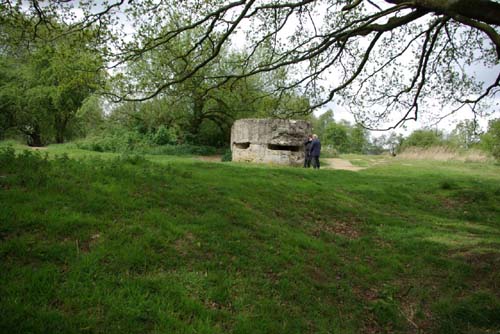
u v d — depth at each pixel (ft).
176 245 15.31
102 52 23.68
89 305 10.41
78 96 103.19
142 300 11.12
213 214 19.35
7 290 10.09
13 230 13.21
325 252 18.63
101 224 15.01
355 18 27.78
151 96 25.62
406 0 19.85
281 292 13.91
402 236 23.48
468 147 92.73
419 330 14.10
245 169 37.88
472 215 31.96
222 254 15.44
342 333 12.74
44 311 9.62
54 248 12.60
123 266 12.64
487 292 16.29
